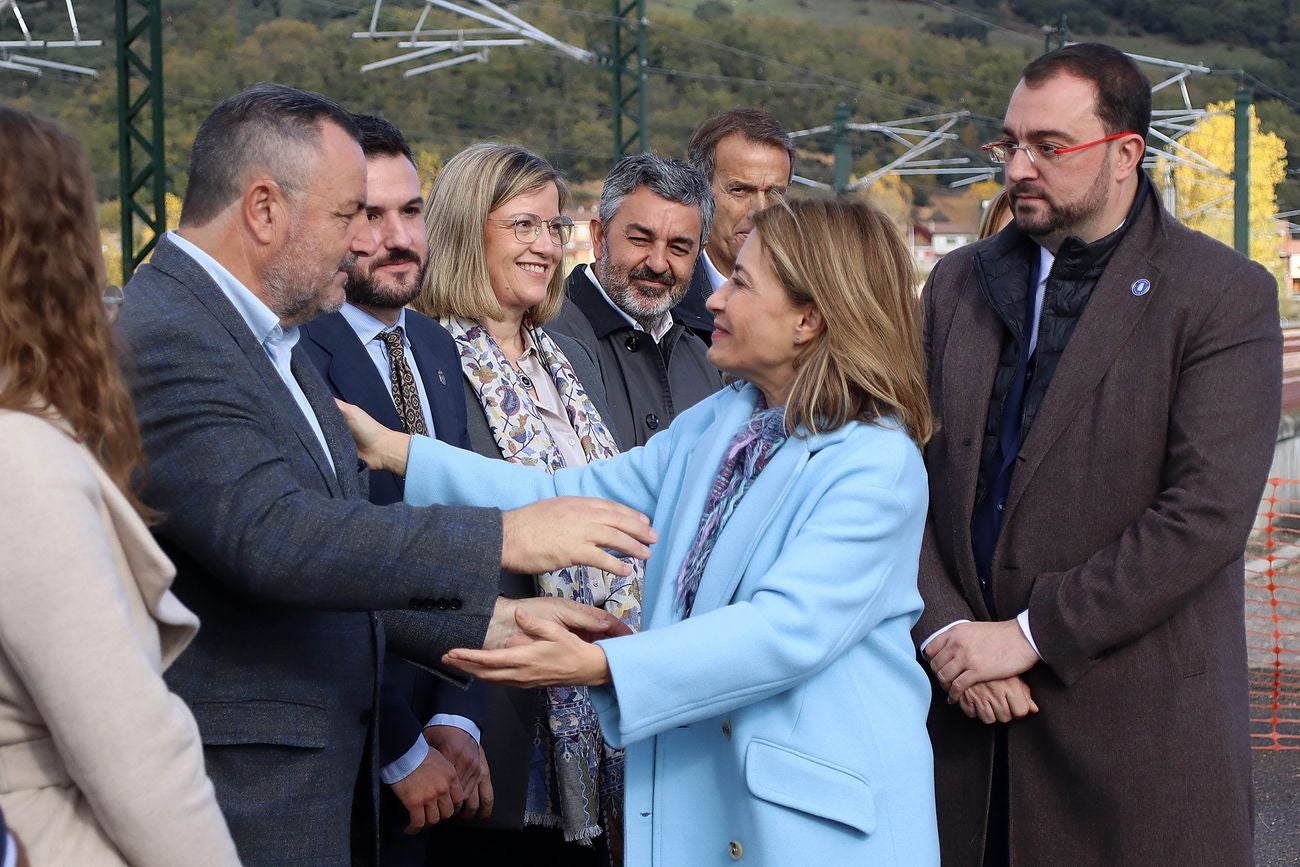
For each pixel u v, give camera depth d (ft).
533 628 6.64
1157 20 343.87
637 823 7.31
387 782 8.18
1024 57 263.90
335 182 6.84
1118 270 8.99
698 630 6.70
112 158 112.78
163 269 6.69
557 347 10.55
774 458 7.34
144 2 44.11
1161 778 8.70
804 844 6.86
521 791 9.14
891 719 7.27
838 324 7.19
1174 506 8.52
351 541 6.48
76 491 4.84
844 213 7.36
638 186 11.37
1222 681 8.82
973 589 9.22
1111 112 8.93
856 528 6.93
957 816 9.26
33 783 4.95
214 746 6.50
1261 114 213.46
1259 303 8.73
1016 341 9.41
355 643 7.06
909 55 257.14
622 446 11.39
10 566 4.70
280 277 6.83
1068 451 8.94
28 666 4.74
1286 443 30.71
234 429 6.39
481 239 9.93
